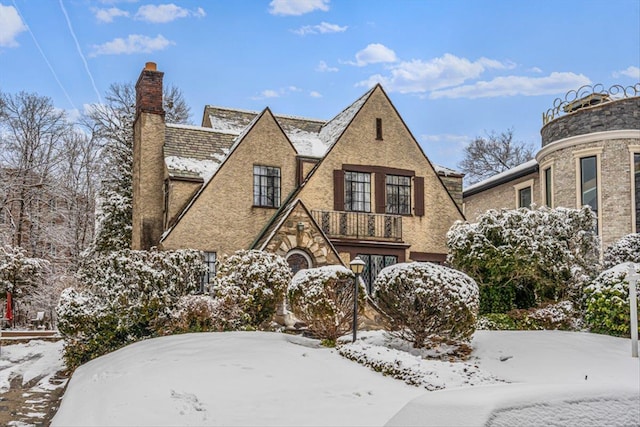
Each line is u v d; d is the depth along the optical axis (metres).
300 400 9.23
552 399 3.79
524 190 27.66
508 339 14.05
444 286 13.02
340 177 21.97
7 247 29.12
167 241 19.53
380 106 23.14
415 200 22.98
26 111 38.78
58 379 14.94
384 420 8.12
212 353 12.13
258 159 21.28
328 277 14.36
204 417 8.47
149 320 15.72
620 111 22.56
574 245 17.59
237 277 16.44
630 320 13.08
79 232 37.50
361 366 11.65
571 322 16.45
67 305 15.75
